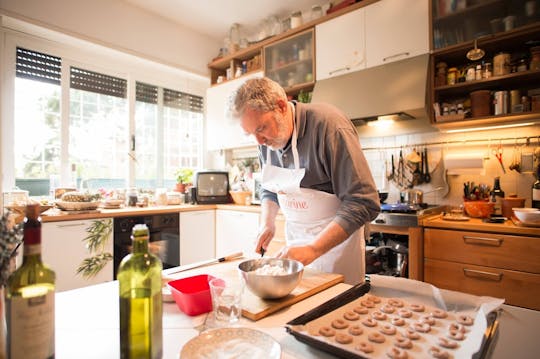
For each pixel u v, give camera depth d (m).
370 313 0.69
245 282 0.73
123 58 2.86
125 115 2.94
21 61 2.33
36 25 2.25
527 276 1.49
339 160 1.07
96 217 2.13
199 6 2.83
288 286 0.71
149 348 0.49
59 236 1.98
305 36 2.62
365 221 1.00
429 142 2.29
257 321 0.66
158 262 0.51
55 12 2.34
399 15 2.11
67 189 2.34
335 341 0.56
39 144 2.40
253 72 2.96
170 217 2.57
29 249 0.44
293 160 1.25
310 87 2.64
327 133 1.10
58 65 2.52
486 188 2.05
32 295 0.44
